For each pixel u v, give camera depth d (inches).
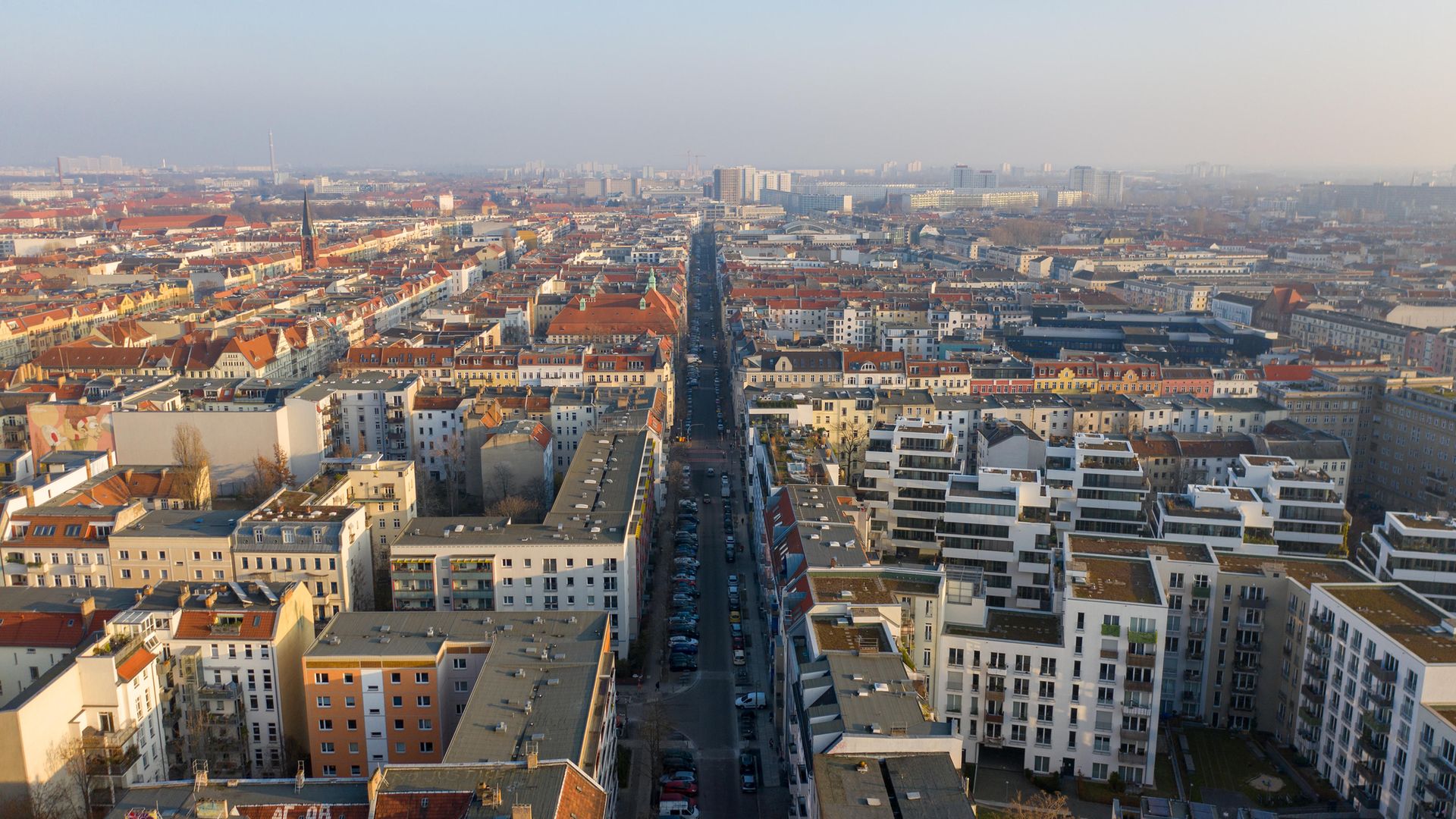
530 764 6752.0
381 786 6471.5
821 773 6476.4
